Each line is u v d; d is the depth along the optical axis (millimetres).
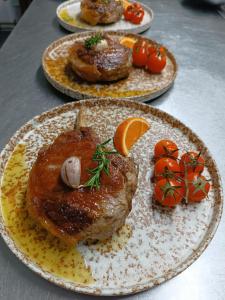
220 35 534
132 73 412
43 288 226
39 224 243
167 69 424
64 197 223
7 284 227
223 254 250
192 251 237
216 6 605
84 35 468
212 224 250
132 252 235
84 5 501
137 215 258
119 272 224
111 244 239
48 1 595
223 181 298
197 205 266
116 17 508
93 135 267
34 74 421
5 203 257
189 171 275
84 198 223
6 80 409
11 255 240
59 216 221
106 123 330
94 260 229
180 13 586
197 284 233
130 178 243
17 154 293
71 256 230
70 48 447
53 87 399
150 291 227
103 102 345
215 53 490
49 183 230
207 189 262
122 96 375
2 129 342
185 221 256
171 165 272
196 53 487
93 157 237
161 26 545
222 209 256
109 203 223
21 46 477
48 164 241
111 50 386
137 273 224
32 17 548
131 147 311
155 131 326
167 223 254
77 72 388
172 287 230
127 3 562
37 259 226
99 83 392
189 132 319
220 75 445
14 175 277
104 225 221
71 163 221
